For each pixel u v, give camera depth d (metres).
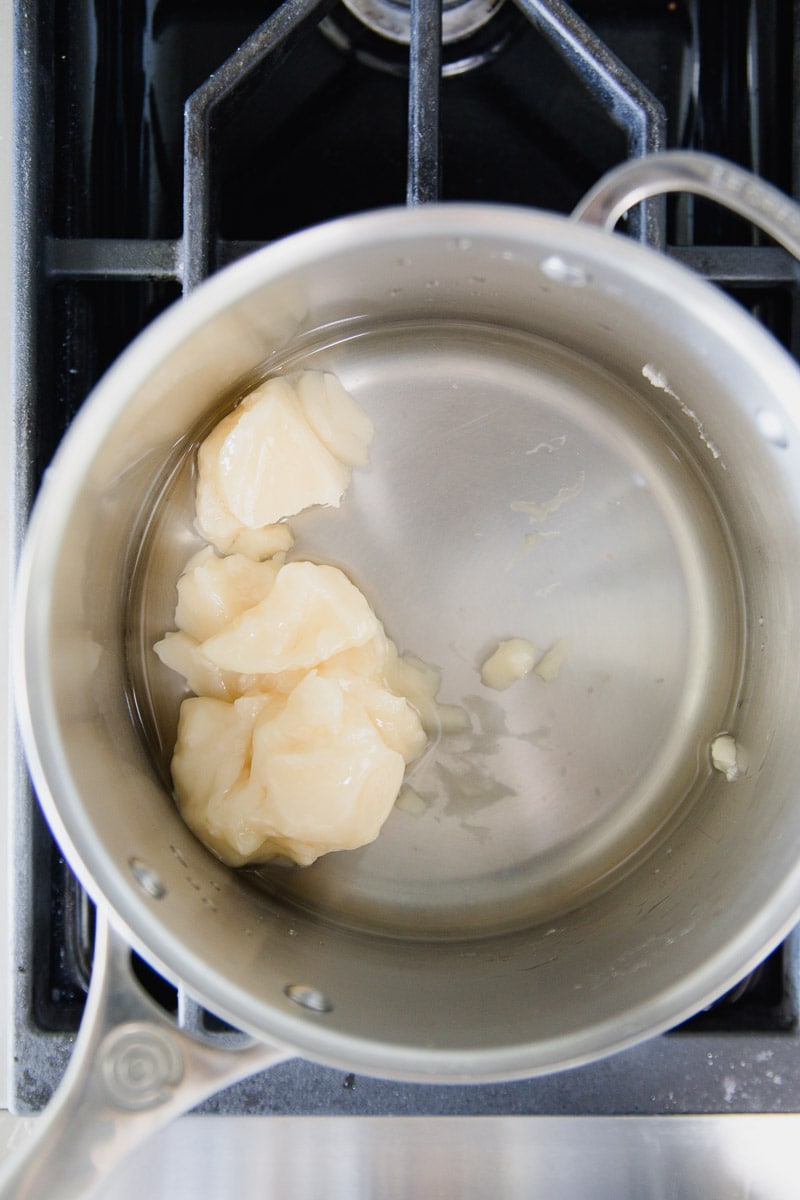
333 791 0.41
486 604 0.44
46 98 0.42
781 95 0.44
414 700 0.44
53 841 0.42
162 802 0.42
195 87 0.45
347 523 0.44
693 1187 0.42
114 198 0.44
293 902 0.44
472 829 0.45
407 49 0.45
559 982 0.41
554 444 0.45
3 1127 0.42
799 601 0.41
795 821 0.38
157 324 0.35
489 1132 0.42
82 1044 0.36
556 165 0.45
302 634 0.42
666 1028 0.37
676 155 0.37
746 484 0.42
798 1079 0.42
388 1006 0.39
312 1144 0.42
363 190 0.45
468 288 0.41
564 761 0.45
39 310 0.41
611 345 0.42
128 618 0.44
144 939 0.36
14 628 0.36
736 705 0.45
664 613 0.45
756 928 0.37
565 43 0.41
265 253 0.35
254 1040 0.37
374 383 0.45
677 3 0.45
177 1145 0.41
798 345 0.42
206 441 0.43
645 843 0.45
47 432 0.42
